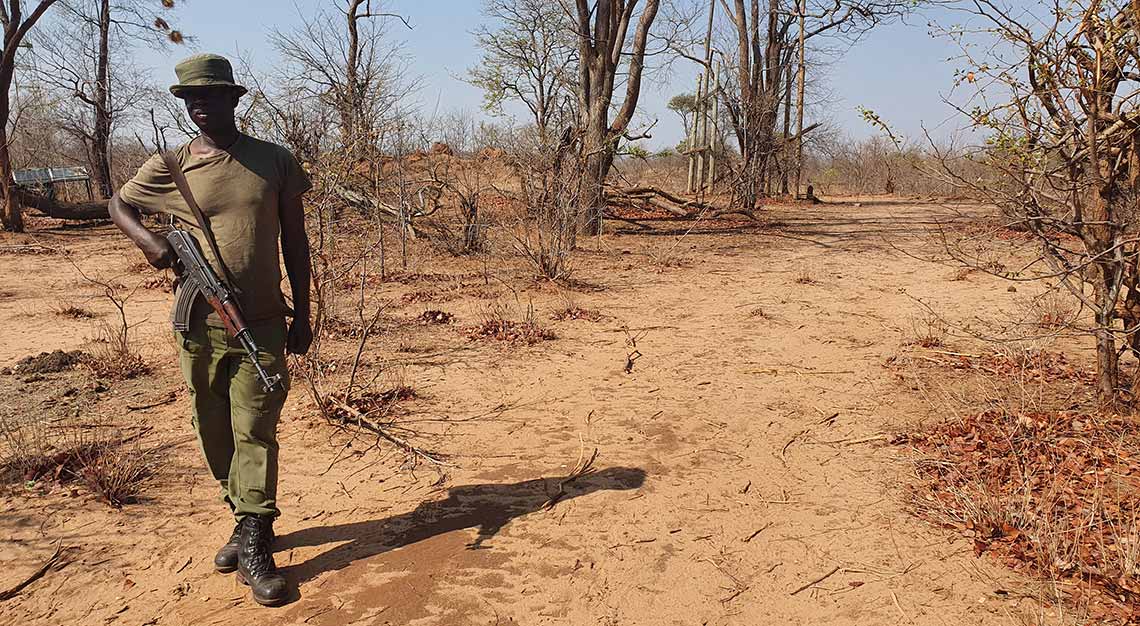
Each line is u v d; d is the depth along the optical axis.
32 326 8.77
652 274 12.71
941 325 8.50
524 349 7.64
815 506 4.27
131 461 4.68
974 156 4.76
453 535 3.97
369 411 5.77
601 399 6.12
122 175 21.64
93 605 3.38
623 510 4.25
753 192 25.62
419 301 10.12
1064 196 4.87
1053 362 6.77
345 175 8.73
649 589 3.51
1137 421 4.98
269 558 3.49
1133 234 4.67
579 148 13.02
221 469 3.77
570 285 11.26
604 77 17.20
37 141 28.27
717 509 4.26
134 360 6.96
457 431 5.43
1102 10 4.19
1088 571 3.44
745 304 10.05
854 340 7.98
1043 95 4.47
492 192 16.27
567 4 18.36
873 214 26.94
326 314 8.09
